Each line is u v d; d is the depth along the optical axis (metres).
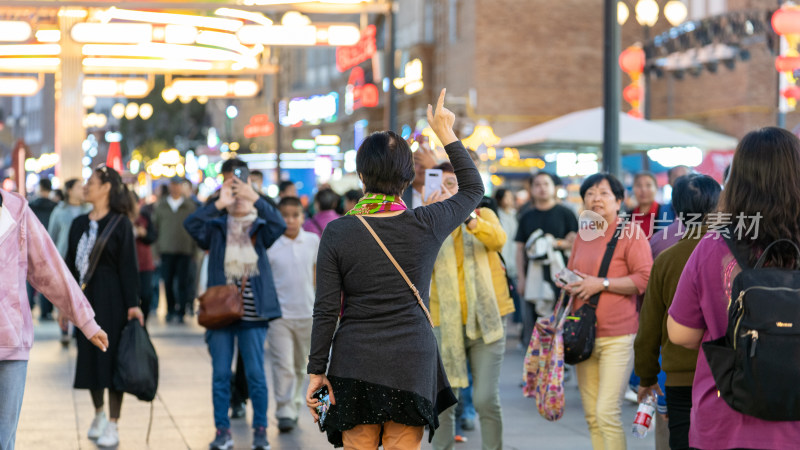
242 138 62.88
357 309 5.35
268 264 9.79
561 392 7.31
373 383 5.26
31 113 121.25
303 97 75.19
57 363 14.88
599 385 7.44
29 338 5.98
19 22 19.97
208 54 22.03
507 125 48.69
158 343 17.59
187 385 13.15
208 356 15.85
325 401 5.45
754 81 40.81
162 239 21.23
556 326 7.48
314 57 77.38
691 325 4.73
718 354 4.34
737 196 4.53
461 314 7.95
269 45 21.27
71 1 17.52
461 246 8.04
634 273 7.39
